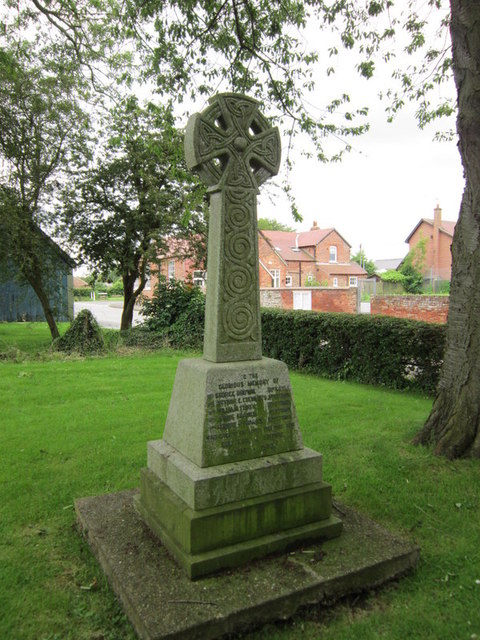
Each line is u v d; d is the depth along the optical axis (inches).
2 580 116.3
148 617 95.0
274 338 445.7
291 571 110.3
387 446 202.5
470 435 186.7
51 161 614.5
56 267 664.4
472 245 184.4
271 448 127.3
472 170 183.3
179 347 530.3
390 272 1593.3
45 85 571.5
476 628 101.7
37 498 158.9
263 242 1528.1
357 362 364.5
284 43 302.2
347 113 315.6
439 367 313.9
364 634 100.0
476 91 177.5
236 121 132.3
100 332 512.7
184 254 673.0
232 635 97.2
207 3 282.0
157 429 232.1
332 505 146.3
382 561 114.9
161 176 624.4
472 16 174.4
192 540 109.6
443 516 147.4
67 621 103.7
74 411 262.7
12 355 445.4
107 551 118.7
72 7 363.3
